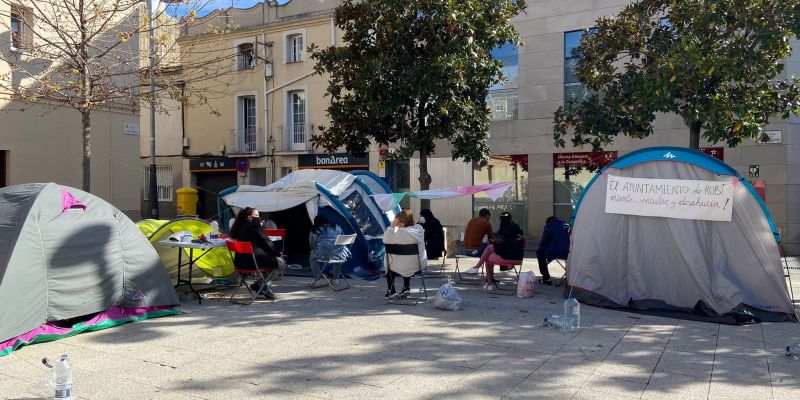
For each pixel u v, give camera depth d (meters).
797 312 8.91
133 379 5.81
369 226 12.81
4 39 14.62
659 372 6.06
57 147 16.58
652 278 9.20
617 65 17.62
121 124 18.08
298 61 24.02
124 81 16.52
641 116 11.72
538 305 9.38
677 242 8.95
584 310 9.09
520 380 5.79
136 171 18.58
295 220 14.64
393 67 13.45
